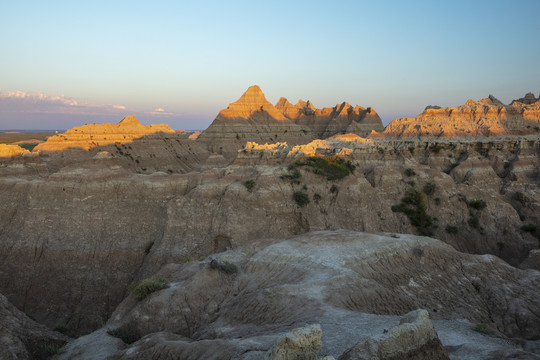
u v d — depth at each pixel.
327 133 195.12
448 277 45.91
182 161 145.25
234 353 22.67
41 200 68.31
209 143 168.25
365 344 16.98
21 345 33.38
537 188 87.44
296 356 15.51
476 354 21.69
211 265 42.34
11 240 64.25
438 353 18.33
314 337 15.88
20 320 37.53
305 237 49.03
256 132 174.62
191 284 39.59
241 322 32.62
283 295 33.44
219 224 65.38
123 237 66.50
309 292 33.69
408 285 41.81
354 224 69.69
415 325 17.95
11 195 69.69
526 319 40.22
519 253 71.31
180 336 31.55
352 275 37.22
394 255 44.97
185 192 74.81
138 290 40.06
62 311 57.72
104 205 69.06
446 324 29.94
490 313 42.34
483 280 46.66
